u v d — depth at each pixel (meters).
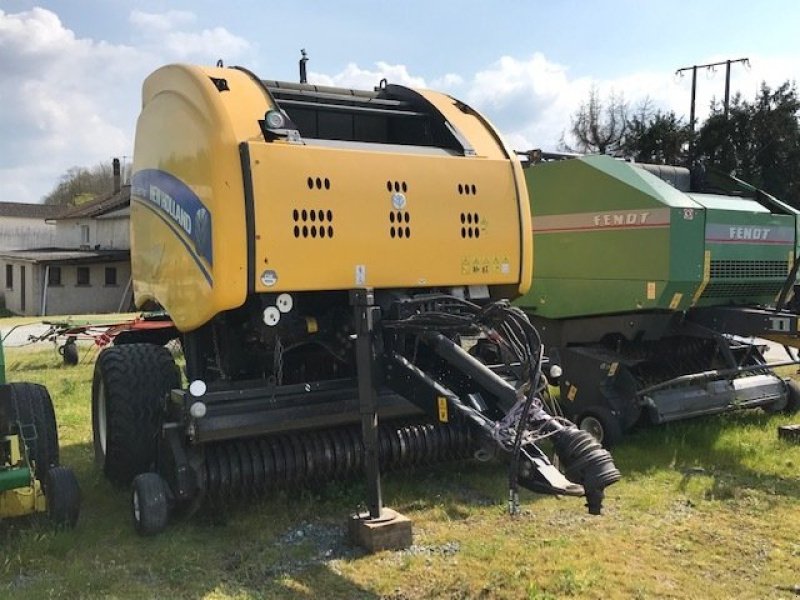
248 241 4.14
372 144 4.80
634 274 6.69
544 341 7.66
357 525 4.23
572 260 7.27
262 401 4.39
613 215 6.86
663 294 6.46
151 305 5.66
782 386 7.33
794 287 7.34
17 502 4.16
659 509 4.87
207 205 4.23
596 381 6.51
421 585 3.74
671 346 7.63
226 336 4.82
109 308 33.47
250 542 4.30
